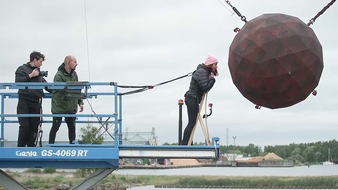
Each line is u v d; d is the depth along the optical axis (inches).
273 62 358.3
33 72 518.3
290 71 358.9
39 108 541.0
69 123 539.8
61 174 3339.1
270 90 365.4
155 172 5511.8
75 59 531.8
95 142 536.1
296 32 361.7
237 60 370.6
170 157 505.0
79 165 510.0
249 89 371.9
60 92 523.2
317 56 365.7
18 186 514.9
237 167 7322.8
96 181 512.4
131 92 527.2
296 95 369.1
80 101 561.0
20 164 509.7
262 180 3895.2
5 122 542.3
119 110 522.6
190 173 5452.8
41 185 2484.0
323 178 3865.7
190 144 516.4
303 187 3720.5
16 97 547.5
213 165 7091.5
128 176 4350.4
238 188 3676.2
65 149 501.7
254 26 368.2
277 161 7559.1
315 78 368.5
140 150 506.6
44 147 501.4
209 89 514.6
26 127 526.9
